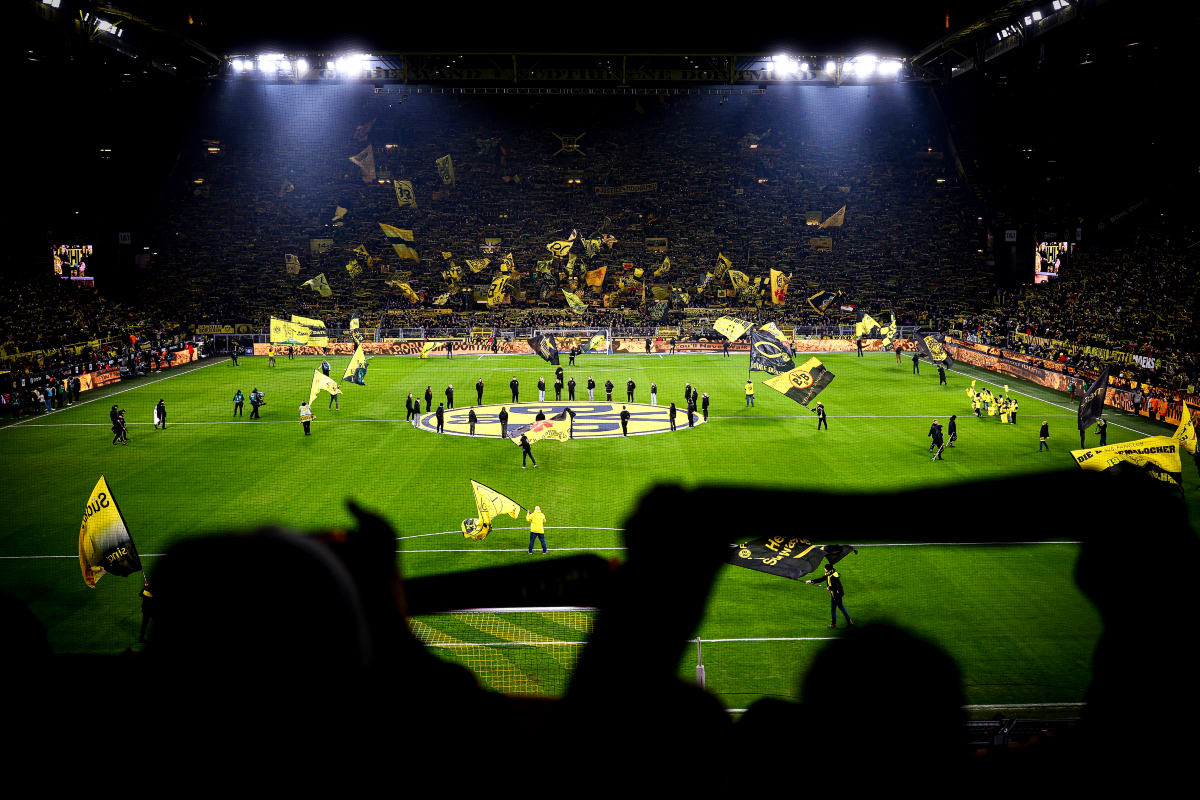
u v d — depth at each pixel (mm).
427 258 107625
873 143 124438
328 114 124250
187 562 1548
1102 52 92500
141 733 1523
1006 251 103375
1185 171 91562
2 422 54812
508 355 88625
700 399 63625
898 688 1992
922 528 1826
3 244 96562
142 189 110375
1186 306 69312
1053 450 46219
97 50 90500
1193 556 2014
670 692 1882
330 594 1555
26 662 1845
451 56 104188
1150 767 2027
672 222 113562
